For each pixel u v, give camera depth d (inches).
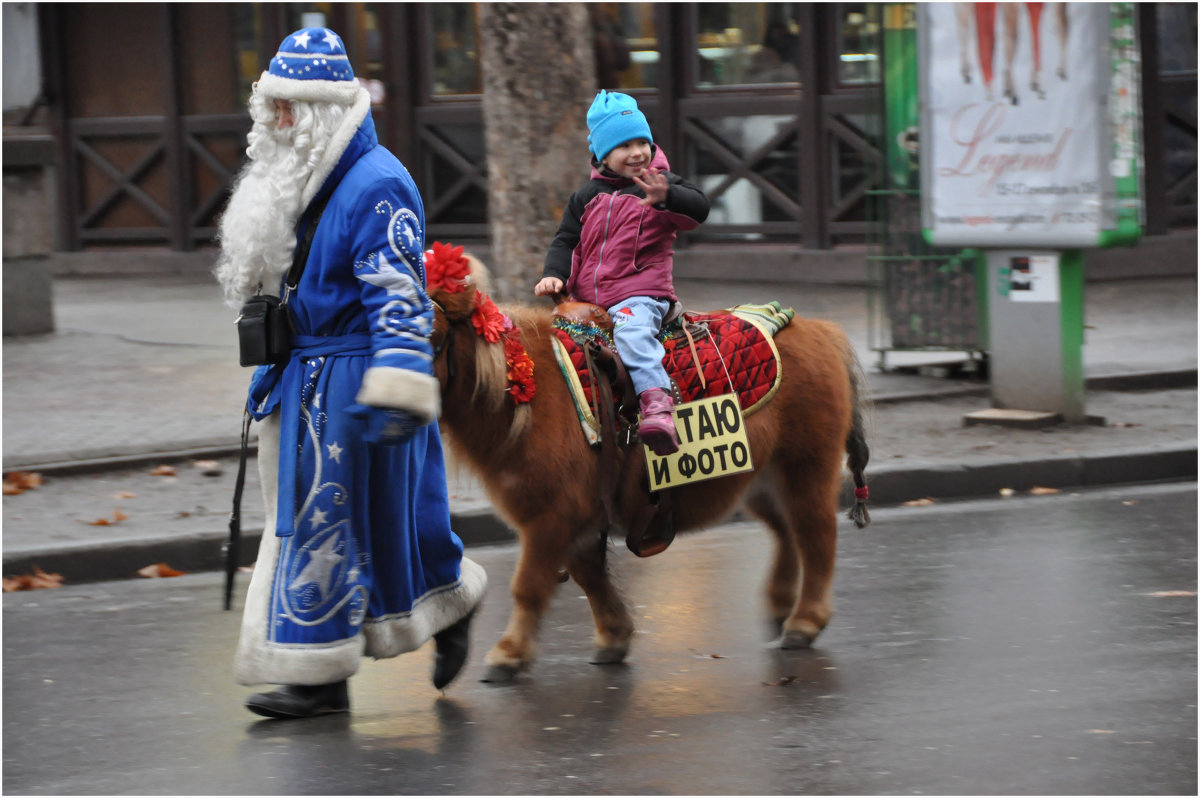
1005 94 557.3
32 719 290.7
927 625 343.9
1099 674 299.7
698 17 1037.8
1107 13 534.0
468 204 1115.9
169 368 706.8
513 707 286.0
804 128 1006.4
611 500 295.9
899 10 670.5
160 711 294.0
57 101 1219.9
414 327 256.4
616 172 306.2
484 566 426.9
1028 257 571.8
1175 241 972.6
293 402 266.5
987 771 243.8
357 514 269.6
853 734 264.4
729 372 307.6
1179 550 414.0
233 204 267.4
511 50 589.0
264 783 245.4
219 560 440.1
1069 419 573.9
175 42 1180.5
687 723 273.1
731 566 415.2
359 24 1125.1
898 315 681.6
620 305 301.1
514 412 282.0
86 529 446.3
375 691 301.1
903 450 532.4
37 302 826.8
